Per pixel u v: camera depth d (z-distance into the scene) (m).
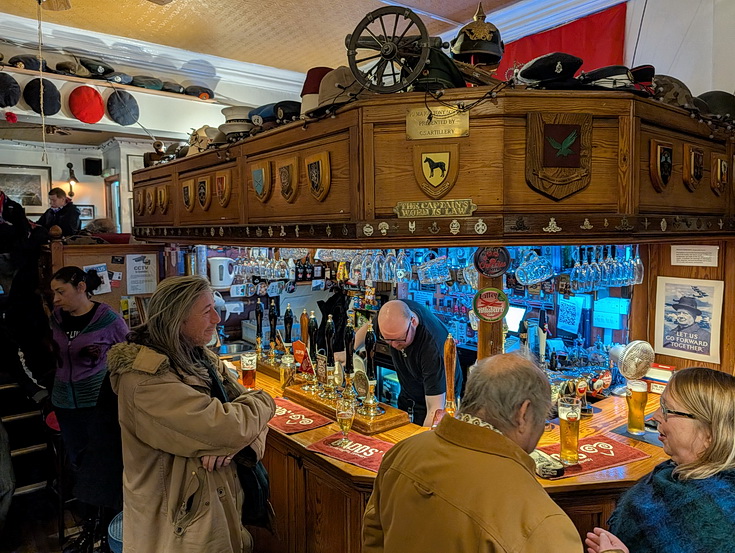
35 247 3.50
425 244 1.61
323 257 3.01
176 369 1.69
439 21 4.12
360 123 1.63
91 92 4.29
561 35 3.73
